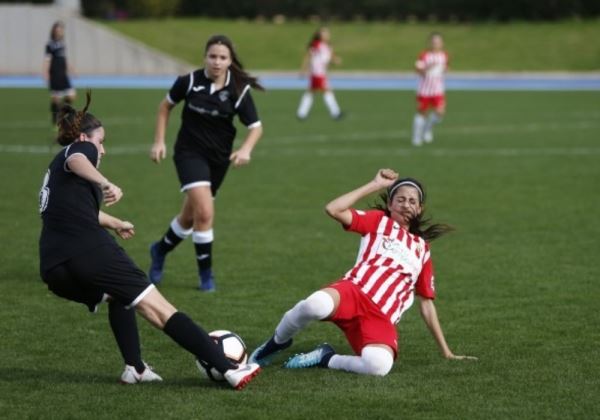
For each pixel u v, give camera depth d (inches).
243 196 1567.4
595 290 983.0
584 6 5418.3
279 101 3435.0
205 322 869.8
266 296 966.4
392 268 716.0
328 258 1139.9
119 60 4744.1
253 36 5221.5
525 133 2492.6
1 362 743.7
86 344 796.6
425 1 5570.9
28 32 4685.0
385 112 3063.5
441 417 617.0
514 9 5428.2
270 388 675.4
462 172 1834.4
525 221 1359.5
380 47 5083.7
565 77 4517.7
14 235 1243.2
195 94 975.6
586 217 1387.8
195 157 986.1
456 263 1108.5
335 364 719.7
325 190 1628.9
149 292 660.7
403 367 732.7
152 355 767.7
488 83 4249.5
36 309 906.7
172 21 5418.3
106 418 614.5
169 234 1015.6
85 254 653.3
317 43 2760.8
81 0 5487.2
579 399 655.1
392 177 729.0
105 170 1830.7
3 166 1840.6
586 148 2188.7
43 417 617.0
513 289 989.8
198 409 629.3
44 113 2874.0
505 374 712.4
